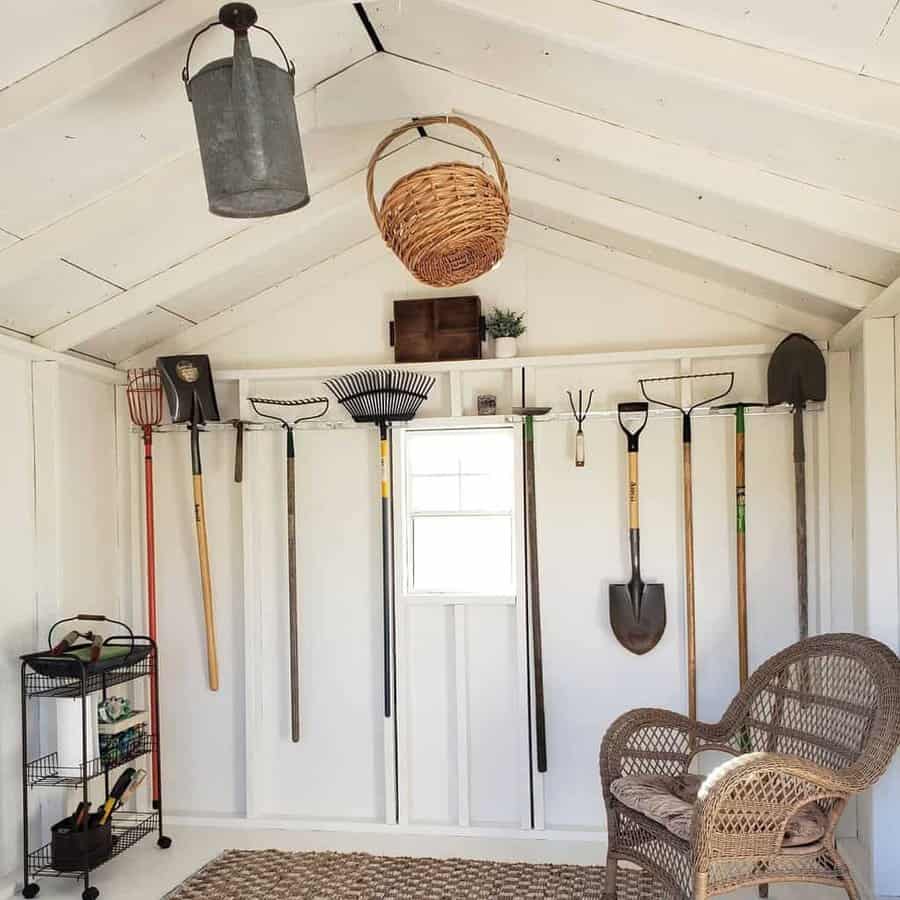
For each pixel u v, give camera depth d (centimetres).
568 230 401
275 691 426
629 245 389
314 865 367
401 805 407
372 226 413
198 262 366
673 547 400
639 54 229
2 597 352
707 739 325
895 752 289
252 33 255
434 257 295
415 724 414
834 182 269
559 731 404
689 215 331
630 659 400
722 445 398
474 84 293
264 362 435
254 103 224
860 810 365
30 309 353
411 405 408
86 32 230
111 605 423
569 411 409
